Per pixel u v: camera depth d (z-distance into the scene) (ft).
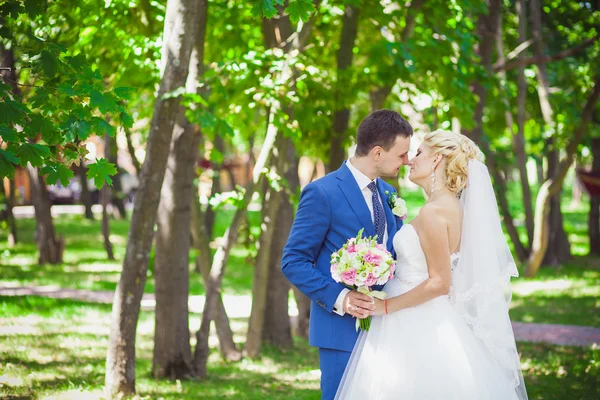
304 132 28.12
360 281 11.39
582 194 144.56
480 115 43.34
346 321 12.23
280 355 27.35
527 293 44.04
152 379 21.91
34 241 72.38
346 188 12.38
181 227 22.02
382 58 26.73
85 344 26.50
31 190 55.47
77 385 19.83
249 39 29.37
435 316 12.25
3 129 11.94
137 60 24.16
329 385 12.29
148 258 19.04
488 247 12.25
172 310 22.11
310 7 14.94
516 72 53.98
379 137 12.21
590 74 50.98
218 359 26.21
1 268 51.49
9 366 21.65
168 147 18.81
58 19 22.17
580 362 25.20
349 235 12.21
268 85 22.27
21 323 30.35
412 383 11.95
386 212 13.00
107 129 13.37
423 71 27.96
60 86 13.14
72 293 40.52
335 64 30.83
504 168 68.49
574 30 53.93
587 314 36.47
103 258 60.18
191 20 18.62
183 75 18.76
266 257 25.98
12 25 18.06
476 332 12.36
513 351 12.50
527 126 63.26
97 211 115.03
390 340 12.19
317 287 11.82
